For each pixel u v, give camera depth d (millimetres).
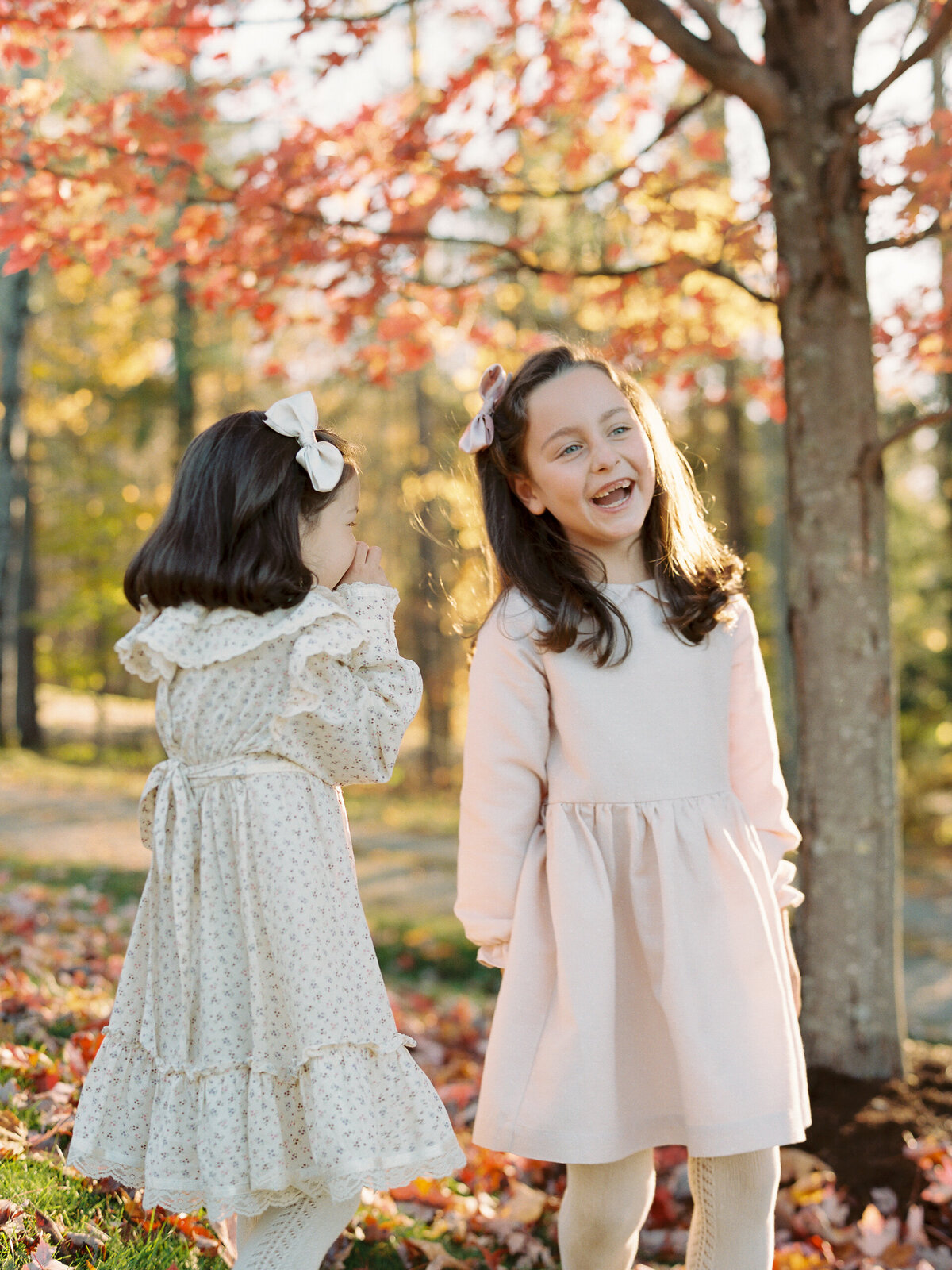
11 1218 1981
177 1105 1748
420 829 13148
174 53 3752
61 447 17266
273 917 1775
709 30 3311
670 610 2178
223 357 14977
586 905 2023
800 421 3381
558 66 4086
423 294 4352
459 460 2959
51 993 3562
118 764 18016
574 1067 1972
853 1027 3277
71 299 14062
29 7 3426
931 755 15508
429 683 19250
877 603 3344
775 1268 2576
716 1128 1935
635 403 2299
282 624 1813
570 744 2096
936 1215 2854
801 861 3391
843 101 3266
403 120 4281
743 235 3553
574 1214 2061
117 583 16500
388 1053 1833
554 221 5793
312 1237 1755
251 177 3805
